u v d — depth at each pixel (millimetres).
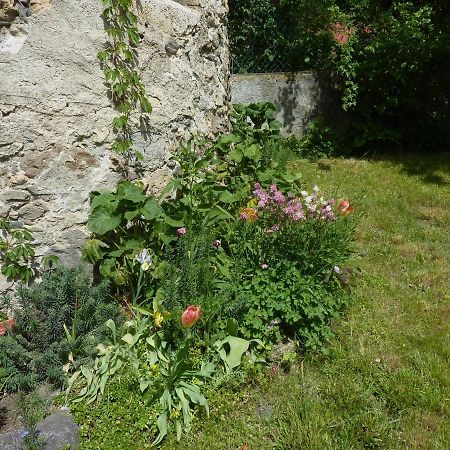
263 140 5395
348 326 3479
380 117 7707
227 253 3768
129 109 3680
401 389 2932
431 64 7473
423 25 7238
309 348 3219
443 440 2654
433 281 4137
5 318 3193
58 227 3512
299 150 7457
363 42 7445
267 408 2871
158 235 3486
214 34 4738
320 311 3205
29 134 3303
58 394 2873
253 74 7570
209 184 3920
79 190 3564
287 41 7668
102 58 3502
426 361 3180
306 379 3041
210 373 2936
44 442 2480
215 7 4770
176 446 2594
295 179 4738
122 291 3535
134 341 3020
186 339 2863
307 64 7727
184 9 4219
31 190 3371
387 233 5008
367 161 7250
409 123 7762
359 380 3033
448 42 7098
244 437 2656
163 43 3967
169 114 4070
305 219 3490
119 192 3455
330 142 7559
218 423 2715
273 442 2633
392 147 7836
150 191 3980
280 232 3428
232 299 3283
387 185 6246
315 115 7742
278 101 7664
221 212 3703
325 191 5930
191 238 3389
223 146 4562
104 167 3668
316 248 3451
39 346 3037
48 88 3330
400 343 3344
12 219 3348
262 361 3098
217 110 4855
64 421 2645
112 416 2666
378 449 2598
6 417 2787
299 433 2611
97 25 3486
